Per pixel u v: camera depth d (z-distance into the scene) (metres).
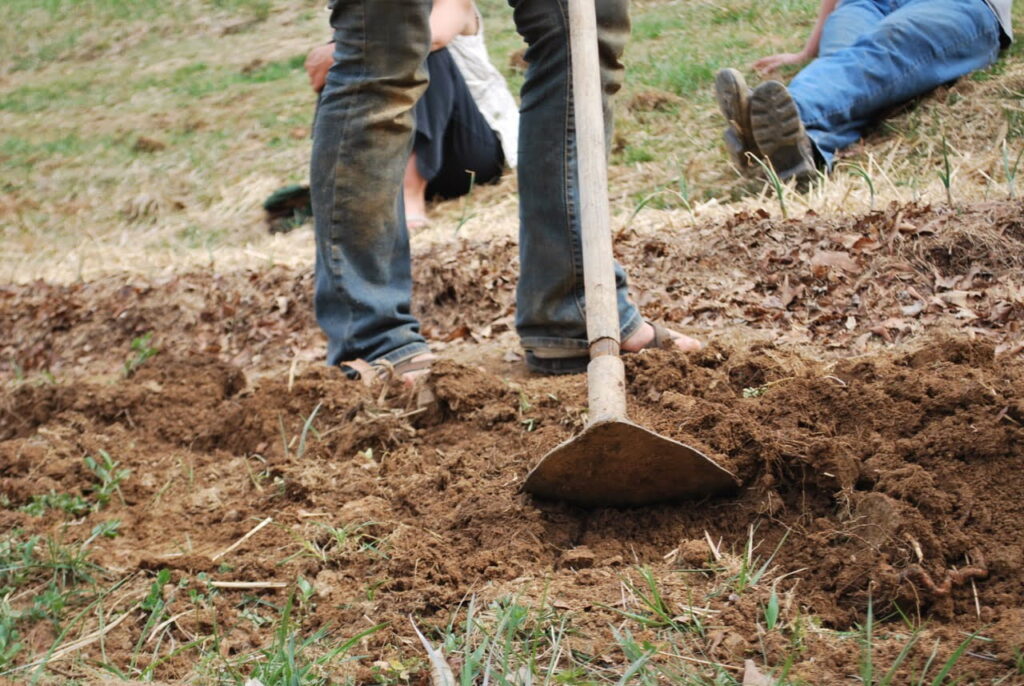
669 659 1.87
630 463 2.31
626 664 1.86
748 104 5.32
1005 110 5.61
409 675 1.93
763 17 8.46
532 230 3.14
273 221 7.45
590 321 2.49
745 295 3.87
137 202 8.16
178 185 8.49
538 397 2.96
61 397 3.51
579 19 2.73
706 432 2.50
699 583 2.12
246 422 3.19
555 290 3.17
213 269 5.75
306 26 12.00
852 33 6.30
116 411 3.43
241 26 12.30
